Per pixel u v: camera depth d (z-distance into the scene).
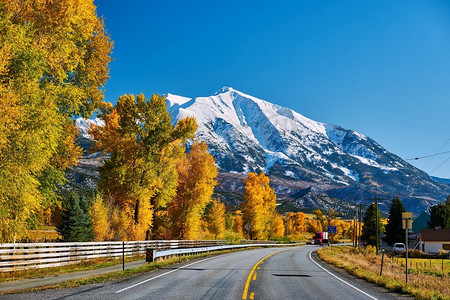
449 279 21.94
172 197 48.59
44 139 19.05
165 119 40.94
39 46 19.19
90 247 24.67
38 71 18.98
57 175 26.05
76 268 20.36
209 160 48.47
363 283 16.89
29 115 17.80
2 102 16.38
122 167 40.03
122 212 40.62
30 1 19.80
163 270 20.08
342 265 26.50
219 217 61.31
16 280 15.27
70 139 26.30
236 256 34.47
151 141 40.22
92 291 12.38
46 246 20.41
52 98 19.80
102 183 42.91
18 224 18.80
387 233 93.81
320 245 94.12
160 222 48.03
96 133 41.81
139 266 21.75
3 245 17.25
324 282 16.47
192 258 30.52
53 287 13.10
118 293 11.98
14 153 17.70
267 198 81.38
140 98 40.28
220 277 16.83
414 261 47.78
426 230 76.62
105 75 27.94
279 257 34.50
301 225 149.75
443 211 90.38
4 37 17.34
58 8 20.45
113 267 21.34
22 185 18.34
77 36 22.56
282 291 13.09
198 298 11.22
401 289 14.80
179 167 48.41
